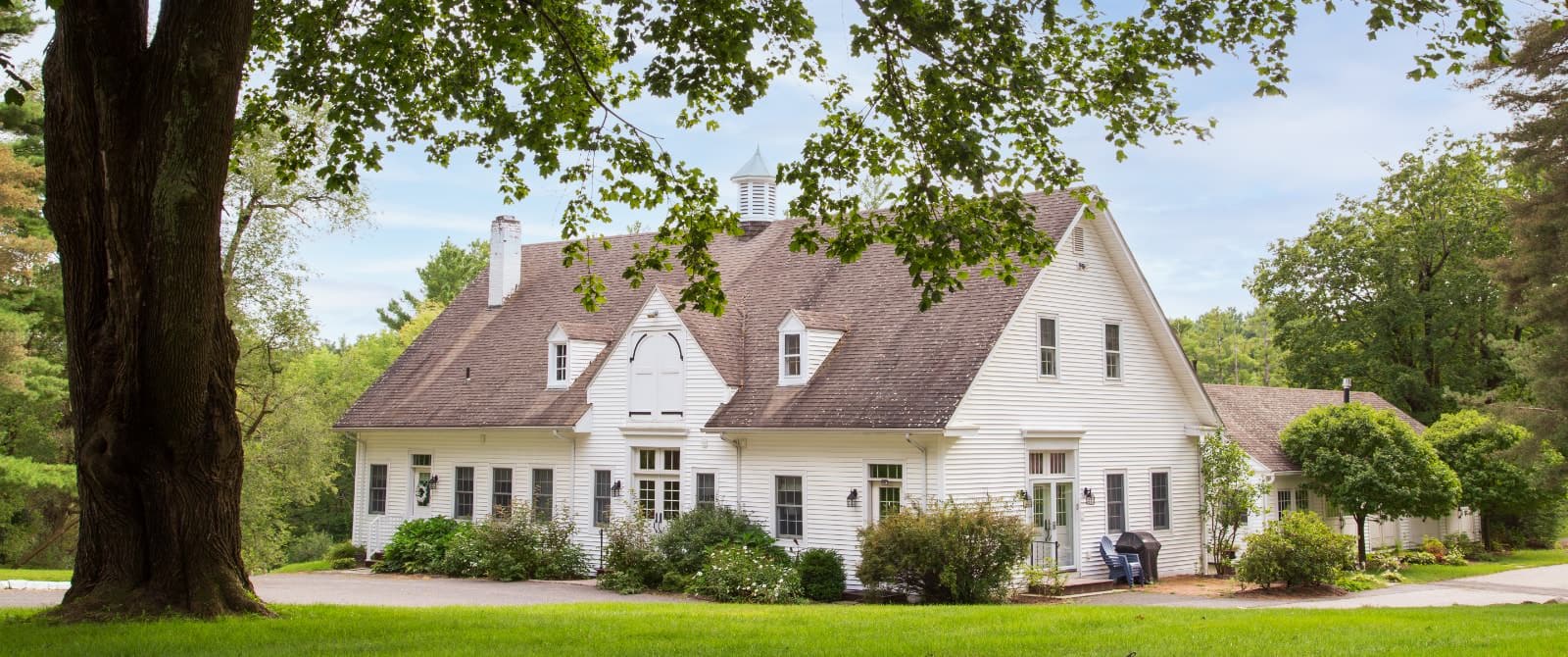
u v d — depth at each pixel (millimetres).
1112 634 12273
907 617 14453
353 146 15641
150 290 11469
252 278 34344
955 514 20047
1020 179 13891
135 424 11914
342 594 21359
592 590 23047
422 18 15008
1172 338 26703
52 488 32438
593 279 15617
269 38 15562
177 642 10547
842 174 14797
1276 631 12656
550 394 28172
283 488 39062
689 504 25141
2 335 26312
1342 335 46531
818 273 27625
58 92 11797
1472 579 27672
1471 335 45250
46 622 11531
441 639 11516
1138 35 13359
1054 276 24453
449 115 16094
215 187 11414
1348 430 30453
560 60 15695
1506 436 33094
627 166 15523
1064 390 24375
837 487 22953
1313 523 23734
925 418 21328
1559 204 25547
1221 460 27312
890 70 13586
